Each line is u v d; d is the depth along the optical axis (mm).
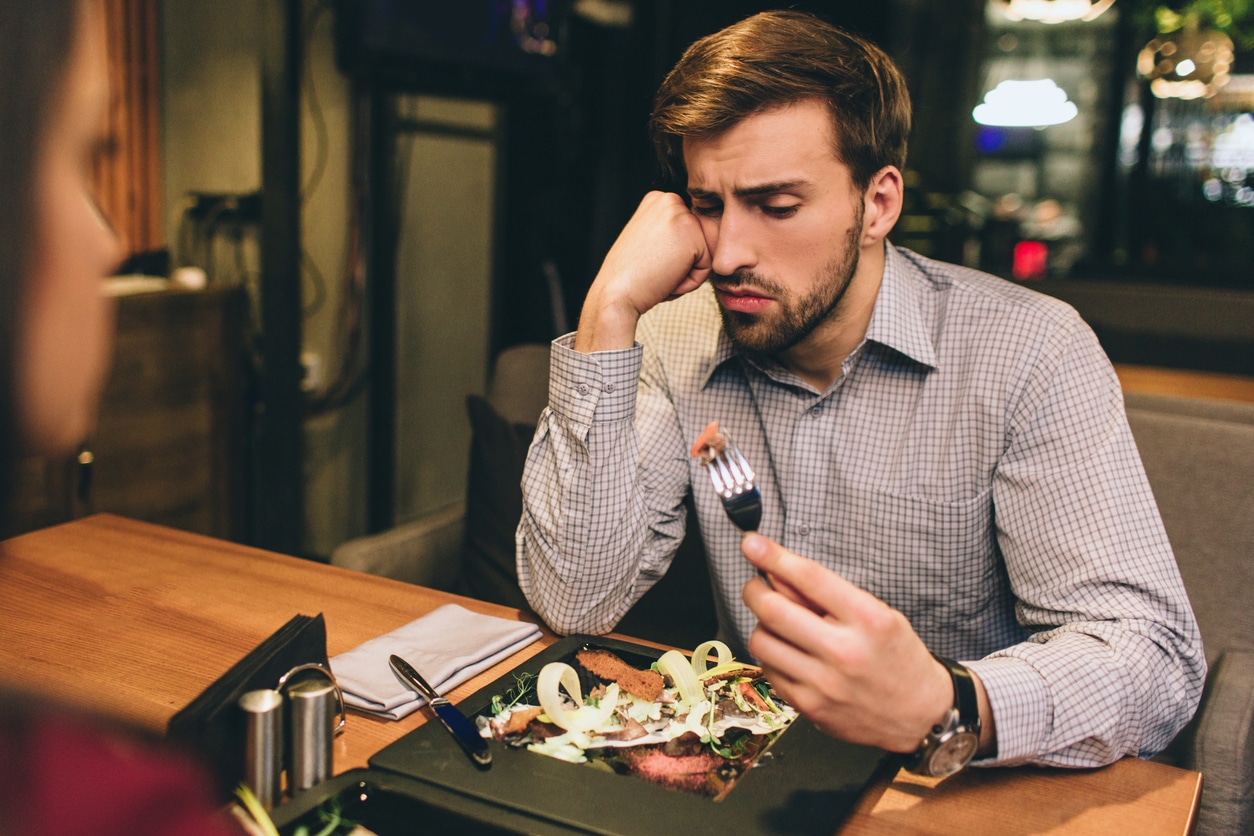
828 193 1047
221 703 718
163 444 2729
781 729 884
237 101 3004
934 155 7000
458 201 3416
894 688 746
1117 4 4934
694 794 776
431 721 865
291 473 2793
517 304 3889
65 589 1218
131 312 2578
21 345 276
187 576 1274
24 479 2291
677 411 1342
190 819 267
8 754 254
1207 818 1146
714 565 1353
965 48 7352
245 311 2990
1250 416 1443
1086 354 1122
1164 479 1430
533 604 1187
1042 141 8875
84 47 284
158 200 3139
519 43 3238
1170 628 968
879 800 809
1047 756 850
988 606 1236
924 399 1198
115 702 929
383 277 3090
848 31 1095
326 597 1217
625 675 940
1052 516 1077
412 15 2793
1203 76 4312
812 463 1258
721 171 1046
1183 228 4891
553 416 1167
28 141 271
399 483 3326
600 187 4207
